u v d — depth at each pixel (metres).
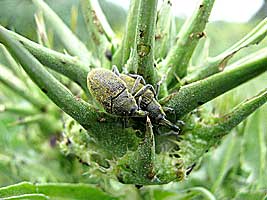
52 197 0.06
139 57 0.05
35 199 0.05
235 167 0.07
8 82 0.07
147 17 0.05
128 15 0.05
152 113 0.05
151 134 0.05
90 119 0.05
